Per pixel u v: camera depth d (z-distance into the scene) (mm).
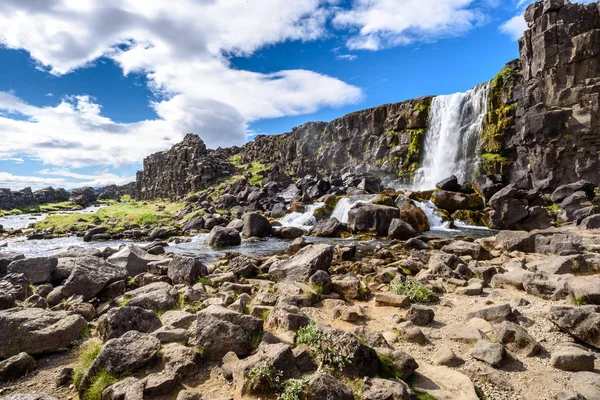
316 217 41375
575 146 38312
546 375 6793
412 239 24594
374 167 67812
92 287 12961
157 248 26609
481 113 51000
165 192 114750
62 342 8250
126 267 17109
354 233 33281
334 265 19312
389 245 26859
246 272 16719
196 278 15352
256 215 35812
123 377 6582
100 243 37781
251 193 60688
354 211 34000
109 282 13727
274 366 6250
